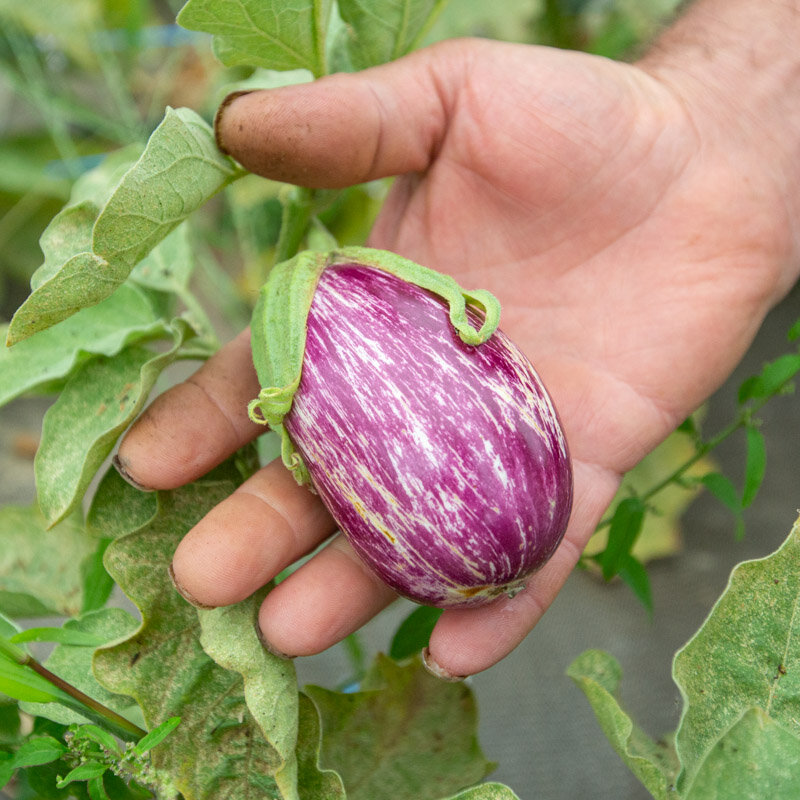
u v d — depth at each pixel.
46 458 0.25
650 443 0.28
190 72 0.54
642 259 0.29
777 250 0.30
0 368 0.27
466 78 0.27
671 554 0.41
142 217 0.22
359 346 0.20
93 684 0.24
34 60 0.48
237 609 0.23
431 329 0.20
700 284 0.29
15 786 0.26
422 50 0.27
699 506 0.43
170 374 0.48
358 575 0.23
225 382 0.25
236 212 0.47
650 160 0.28
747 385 0.28
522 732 0.35
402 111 0.26
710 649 0.22
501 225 0.29
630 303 0.29
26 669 0.21
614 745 0.23
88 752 0.20
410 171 0.29
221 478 0.26
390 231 0.30
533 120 0.27
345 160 0.26
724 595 0.22
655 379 0.28
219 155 0.25
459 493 0.19
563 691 0.37
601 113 0.27
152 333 0.28
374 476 0.19
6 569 0.28
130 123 0.47
